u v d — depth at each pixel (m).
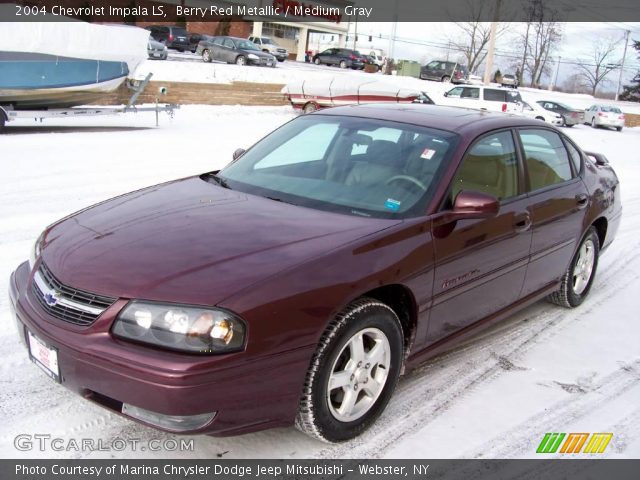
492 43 40.97
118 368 2.51
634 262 6.79
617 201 5.68
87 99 15.88
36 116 14.46
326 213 3.40
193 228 3.10
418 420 3.36
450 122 4.05
